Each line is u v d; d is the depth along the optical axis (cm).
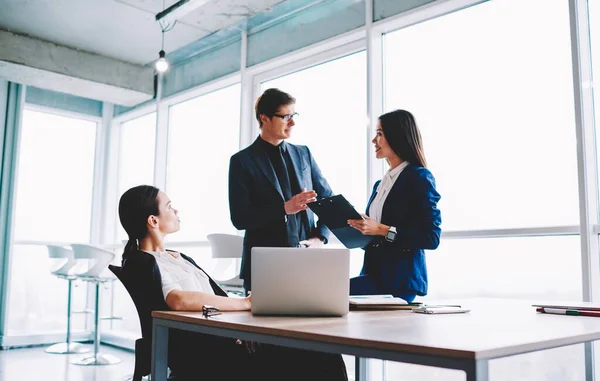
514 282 315
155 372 162
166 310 172
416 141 228
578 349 290
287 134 266
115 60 559
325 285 157
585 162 285
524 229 307
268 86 484
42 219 602
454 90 355
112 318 515
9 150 567
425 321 148
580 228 284
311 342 122
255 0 430
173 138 583
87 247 477
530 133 316
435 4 351
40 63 509
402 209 216
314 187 281
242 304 177
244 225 254
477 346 102
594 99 297
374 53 388
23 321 579
